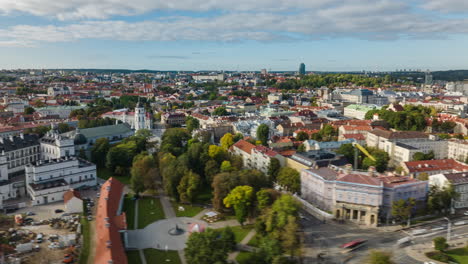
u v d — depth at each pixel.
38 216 196.12
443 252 157.62
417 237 172.62
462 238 171.62
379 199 184.38
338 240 169.00
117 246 139.00
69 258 150.62
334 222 189.12
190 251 132.62
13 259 148.62
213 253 129.75
